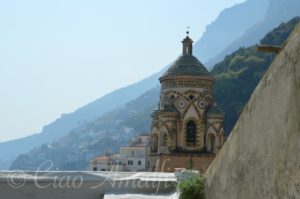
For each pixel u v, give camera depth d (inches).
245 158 330.3
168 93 1820.9
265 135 293.9
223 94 3811.5
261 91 304.3
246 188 326.6
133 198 509.0
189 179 465.7
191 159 1726.1
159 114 1804.9
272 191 279.9
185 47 1888.5
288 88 263.1
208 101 1818.4
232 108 3698.3
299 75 250.7
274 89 282.8
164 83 1840.6
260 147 301.7
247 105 332.2
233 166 355.9
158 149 1786.4
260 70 3949.3
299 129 248.1
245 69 3986.2
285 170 261.4
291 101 258.5
